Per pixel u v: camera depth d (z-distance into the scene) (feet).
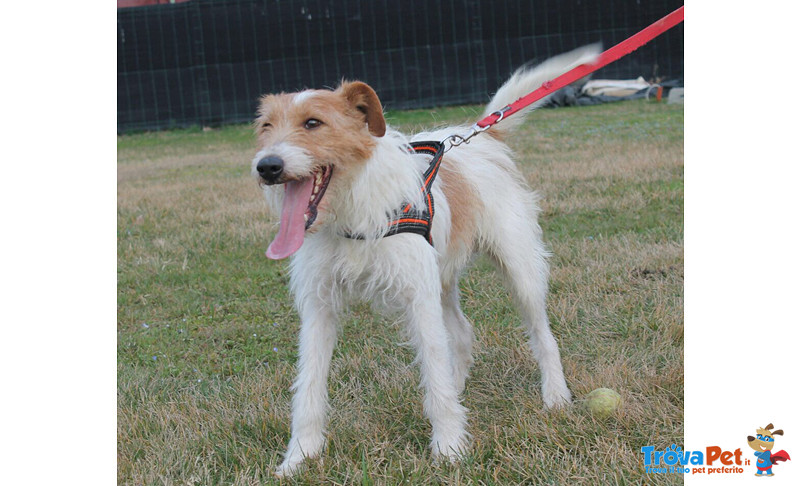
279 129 9.48
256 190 28.76
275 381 12.69
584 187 24.54
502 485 9.30
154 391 12.73
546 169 27.78
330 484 9.65
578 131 38.99
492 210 12.23
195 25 56.95
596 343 13.41
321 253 10.36
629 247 17.95
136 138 54.80
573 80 12.92
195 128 57.26
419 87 58.08
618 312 14.51
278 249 9.13
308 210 9.37
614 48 12.79
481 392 12.37
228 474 10.10
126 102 57.47
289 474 9.89
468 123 15.02
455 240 11.65
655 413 10.77
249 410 11.68
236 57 57.62
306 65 58.03
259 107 10.30
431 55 57.72
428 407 10.29
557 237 19.52
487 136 13.32
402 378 12.61
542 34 57.11
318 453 10.30
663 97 53.42
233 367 13.64
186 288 18.02
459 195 11.72
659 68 56.90
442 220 11.05
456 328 12.62
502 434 10.61
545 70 13.29
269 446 10.85
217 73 57.62
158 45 56.95
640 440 10.17
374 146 9.88
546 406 11.48
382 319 15.14
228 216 24.25
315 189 9.46
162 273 18.84
